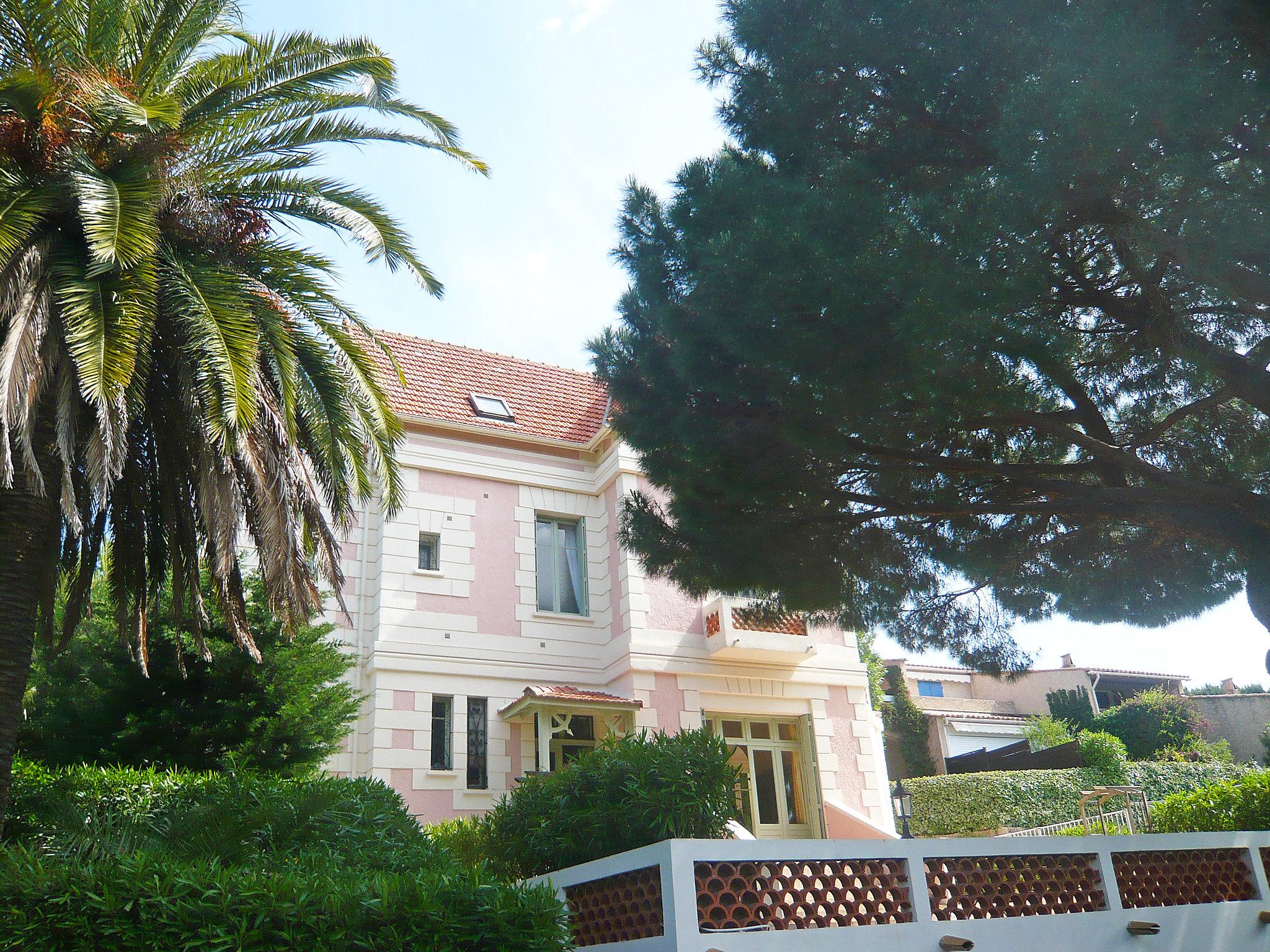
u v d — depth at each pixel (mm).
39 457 8227
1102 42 6309
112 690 11328
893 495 9734
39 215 7945
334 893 5152
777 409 8750
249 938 4809
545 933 5480
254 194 9586
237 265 9562
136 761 11172
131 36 9273
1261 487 9375
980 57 7426
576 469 19109
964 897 7227
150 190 8227
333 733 12398
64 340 7980
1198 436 10055
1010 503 9188
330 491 10305
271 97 9633
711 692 17375
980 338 6992
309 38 9562
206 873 5141
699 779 7426
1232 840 8750
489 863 7844
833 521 9586
